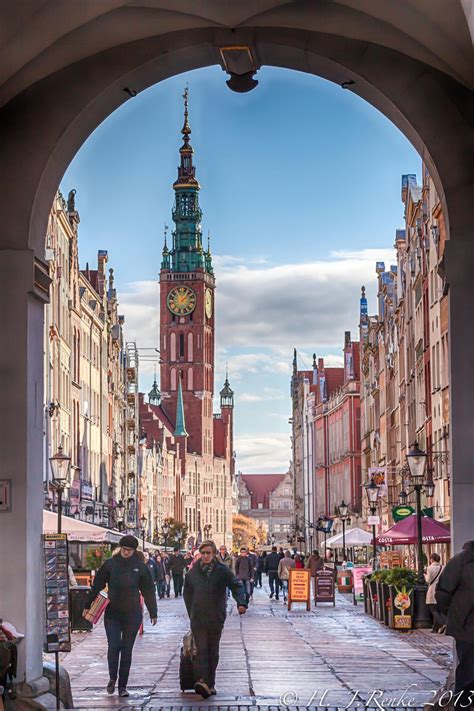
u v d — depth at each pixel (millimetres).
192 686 17781
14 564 15844
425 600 32062
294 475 197500
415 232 70750
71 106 16453
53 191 16969
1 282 16156
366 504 109062
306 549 163625
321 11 15711
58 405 64250
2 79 16016
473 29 12703
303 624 35688
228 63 16734
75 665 22922
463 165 16062
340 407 132625
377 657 23875
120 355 104875
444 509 57094
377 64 16281
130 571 17828
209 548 17531
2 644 14914
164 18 15914
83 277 78875
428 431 64375
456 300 15883
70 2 14797
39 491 16609
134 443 117062
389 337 90250
